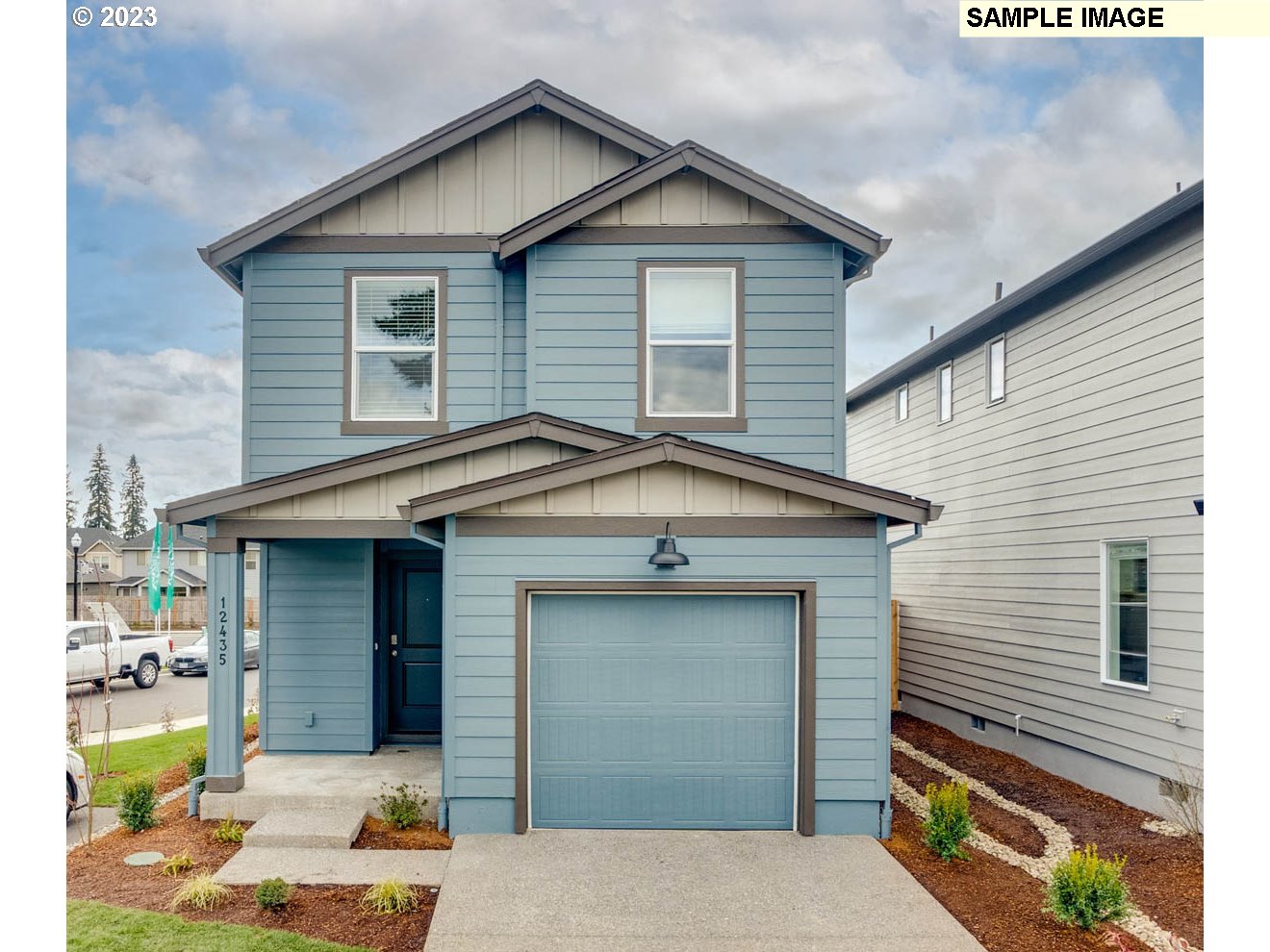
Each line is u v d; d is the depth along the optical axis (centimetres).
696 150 847
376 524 789
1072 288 927
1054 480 961
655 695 717
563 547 709
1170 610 763
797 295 862
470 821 700
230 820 692
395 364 902
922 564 1340
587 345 861
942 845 654
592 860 638
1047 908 556
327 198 895
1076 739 909
